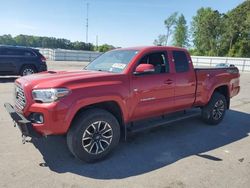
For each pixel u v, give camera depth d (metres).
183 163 4.14
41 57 13.77
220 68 6.37
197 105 5.86
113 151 4.54
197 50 75.06
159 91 4.82
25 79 4.13
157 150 4.66
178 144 5.01
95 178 3.59
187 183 3.52
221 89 6.71
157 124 4.86
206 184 3.50
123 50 5.12
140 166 4.00
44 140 4.89
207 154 4.55
